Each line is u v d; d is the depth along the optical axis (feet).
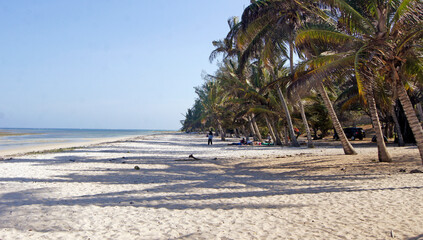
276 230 16.43
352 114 136.87
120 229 17.31
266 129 173.37
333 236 15.05
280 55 67.62
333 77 35.27
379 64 33.78
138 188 30.86
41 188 30.83
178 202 24.13
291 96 35.47
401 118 95.45
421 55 35.06
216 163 57.98
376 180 30.42
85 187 31.45
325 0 40.14
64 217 19.89
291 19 61.26
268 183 32.91
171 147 116.78
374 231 15.46
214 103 167.94
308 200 23.35
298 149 84.02
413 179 29.30
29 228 17.62
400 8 31.81
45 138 245.45
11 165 53.57
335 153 64.95
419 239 14.01
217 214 20.20
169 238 15.65
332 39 39.32
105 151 92.84
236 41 66.23
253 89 101.91
